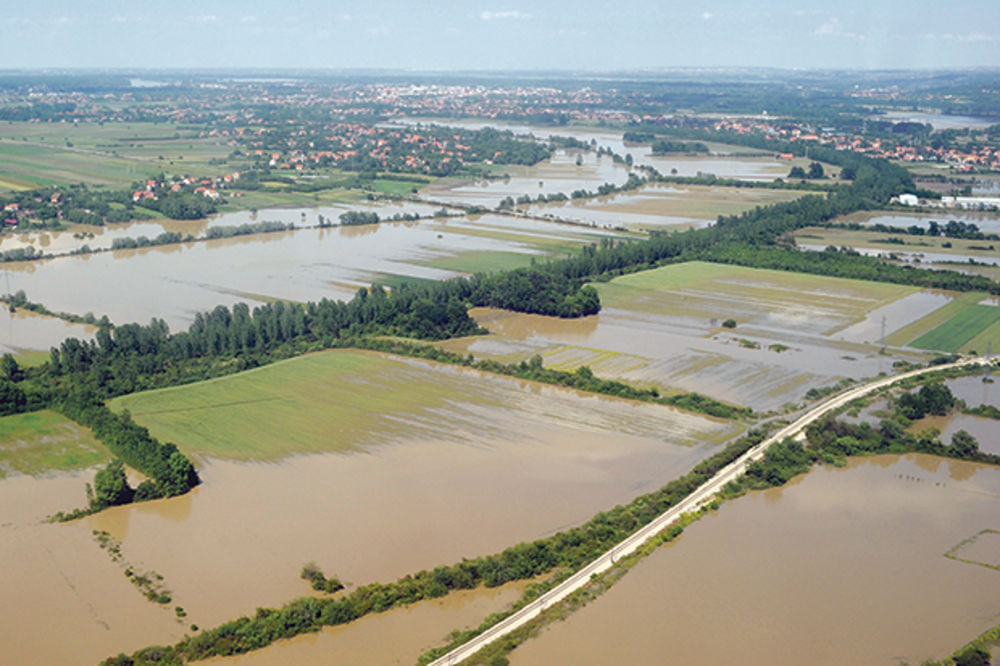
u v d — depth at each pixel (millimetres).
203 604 144500
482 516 170625
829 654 135125
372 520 168875
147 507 175250
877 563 159000
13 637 136500
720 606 146000
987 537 168125
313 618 139500
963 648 135500
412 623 141250
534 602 144750
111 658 130875
